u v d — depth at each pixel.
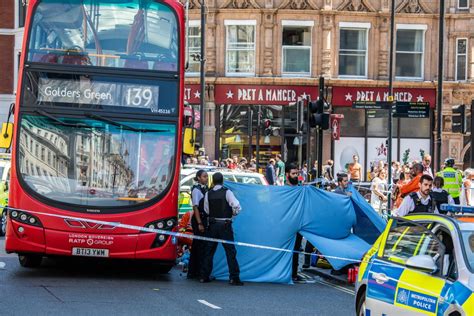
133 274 22.50
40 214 19.88
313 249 24.69
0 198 32.59
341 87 54.00
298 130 27.25
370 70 54.66
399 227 13.63
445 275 11.66
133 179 20.36
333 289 21.20
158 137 20.64
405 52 55.06
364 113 54.28
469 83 54.28
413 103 39.47
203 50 45.47
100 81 20.56
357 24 54.50
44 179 20.06
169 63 20.92
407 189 25.80
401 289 12.38
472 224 12.16
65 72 20.48
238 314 16.48
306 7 54.03
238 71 54.16
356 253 22.16
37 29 20.62
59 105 20.39
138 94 20.69
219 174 21.36
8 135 20.47
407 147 54.66
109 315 15.77
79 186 20.12
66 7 20.81
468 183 29.31
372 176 43.12
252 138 53.84
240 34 54.12
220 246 22.20
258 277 22.09
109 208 20.11
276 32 54.03
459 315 10.70
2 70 60.69
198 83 53.78
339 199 22.66
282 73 54.25
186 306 17.25
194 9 53.97
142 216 20.23
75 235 19.88
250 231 22.17
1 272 21.50
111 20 20.89
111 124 20.47
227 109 53.84
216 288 20.48
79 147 20.30
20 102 20.33
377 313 13.05
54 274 21.53
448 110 54.28
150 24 20.98
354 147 54.25
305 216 22.38
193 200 21.69
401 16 54.78
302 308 17.67
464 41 54.75
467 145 54.31
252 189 22.34
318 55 54.22
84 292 18.58
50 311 15.91
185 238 23.20
